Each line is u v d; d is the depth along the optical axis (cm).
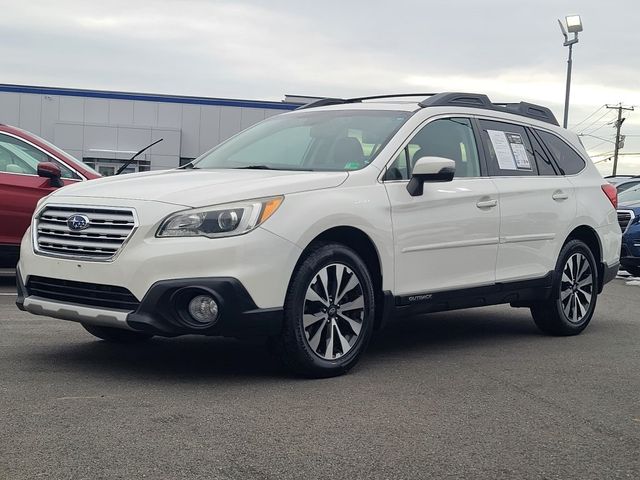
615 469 355
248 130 656
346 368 508
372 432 394
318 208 487
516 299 639
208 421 401
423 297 557
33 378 475
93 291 467
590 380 521
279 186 482
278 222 468
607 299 984
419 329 713
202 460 346
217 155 616
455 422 416
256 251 456
